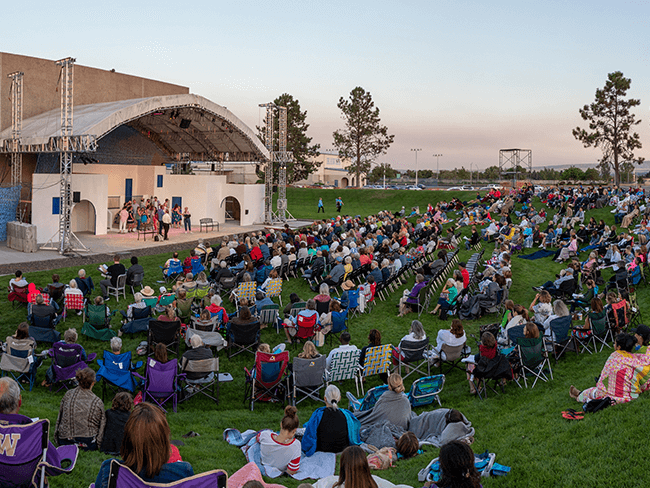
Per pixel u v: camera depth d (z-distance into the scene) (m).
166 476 3.71
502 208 32.41
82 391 6.23
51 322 11.51
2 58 30.17
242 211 35.62
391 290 17.58
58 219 25.89
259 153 35.22
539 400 8.39
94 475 5.55
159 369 8.48
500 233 25.31
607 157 56.72
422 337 9.79
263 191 37.66
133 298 15.85
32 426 4.58
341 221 30.12
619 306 10.88
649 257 16.58
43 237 25.39
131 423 3.63
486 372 8.77
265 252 19.67
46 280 17.28
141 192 35.38
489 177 119.69
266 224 36.25
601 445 6.11
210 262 20.12
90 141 21.73
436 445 6.83
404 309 14.77
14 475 4.55
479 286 15.73
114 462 3.56
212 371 9.14
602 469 5.66
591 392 7.71
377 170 106.94
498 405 8.53
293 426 6.27
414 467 6.11
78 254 22.19
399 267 17.94
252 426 8.28
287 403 9.28
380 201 53.06
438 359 10.37
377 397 8.32
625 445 5.99
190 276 14.23
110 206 33.56
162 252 23.27
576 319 12.38
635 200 30.27
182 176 35.28
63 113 22.34
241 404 9.42
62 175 22.33
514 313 11.07
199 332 10.97
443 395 9.26
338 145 72.88
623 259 17.53
